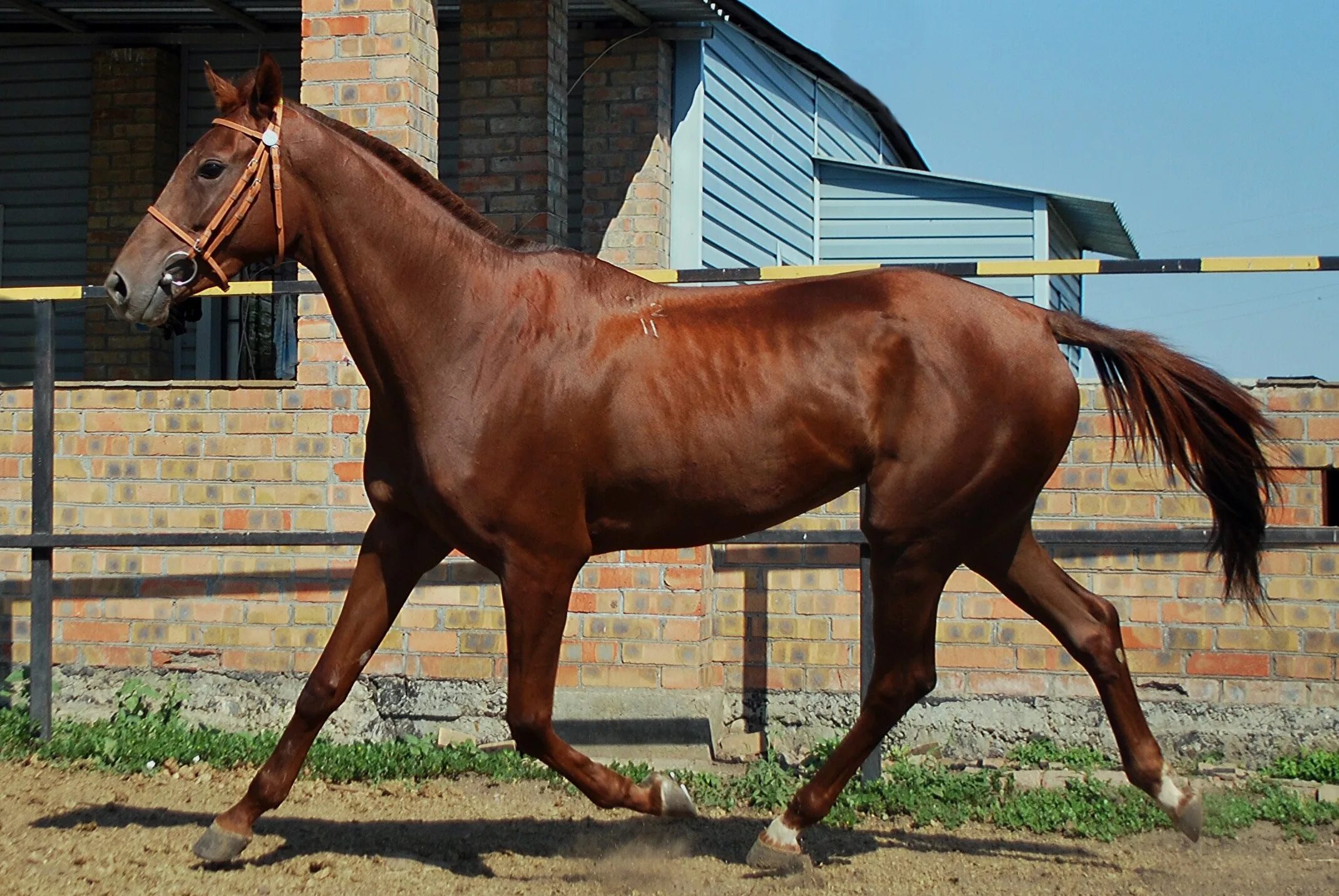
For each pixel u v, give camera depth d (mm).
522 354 4184
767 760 5852
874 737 4395
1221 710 5734
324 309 6328
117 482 6520
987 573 4562
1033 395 4207
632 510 4297
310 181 4230
